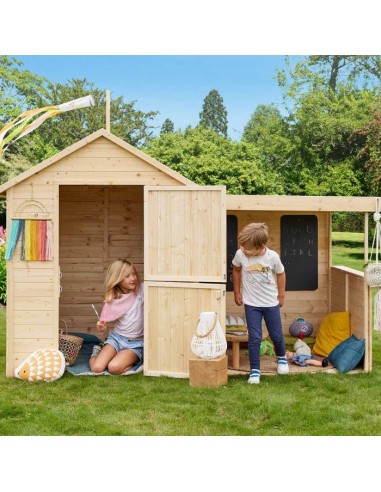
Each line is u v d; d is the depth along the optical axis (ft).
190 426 13.44
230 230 21.81
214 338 16.33
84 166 17.42
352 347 17.95
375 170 59.41
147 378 17.08
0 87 68.59
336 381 16.67
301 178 63.00
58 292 17.47
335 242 57.26
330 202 17.54
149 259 17.34
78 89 75.00
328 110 65.05
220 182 54.95
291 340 21.12
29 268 17.48
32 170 17.33
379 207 17.65
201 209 17.04
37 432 13.08
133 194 21.65
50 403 14.97
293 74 70.44
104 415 14.11
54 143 71.36
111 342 17.90
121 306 17.92
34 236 17.37
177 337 17.20
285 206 17.52
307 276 21.89
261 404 14.74
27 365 17.02
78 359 18.94
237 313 21.83
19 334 17.49
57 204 17.42
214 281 16.89
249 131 69.51
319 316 21.91
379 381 16.79
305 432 13.12
